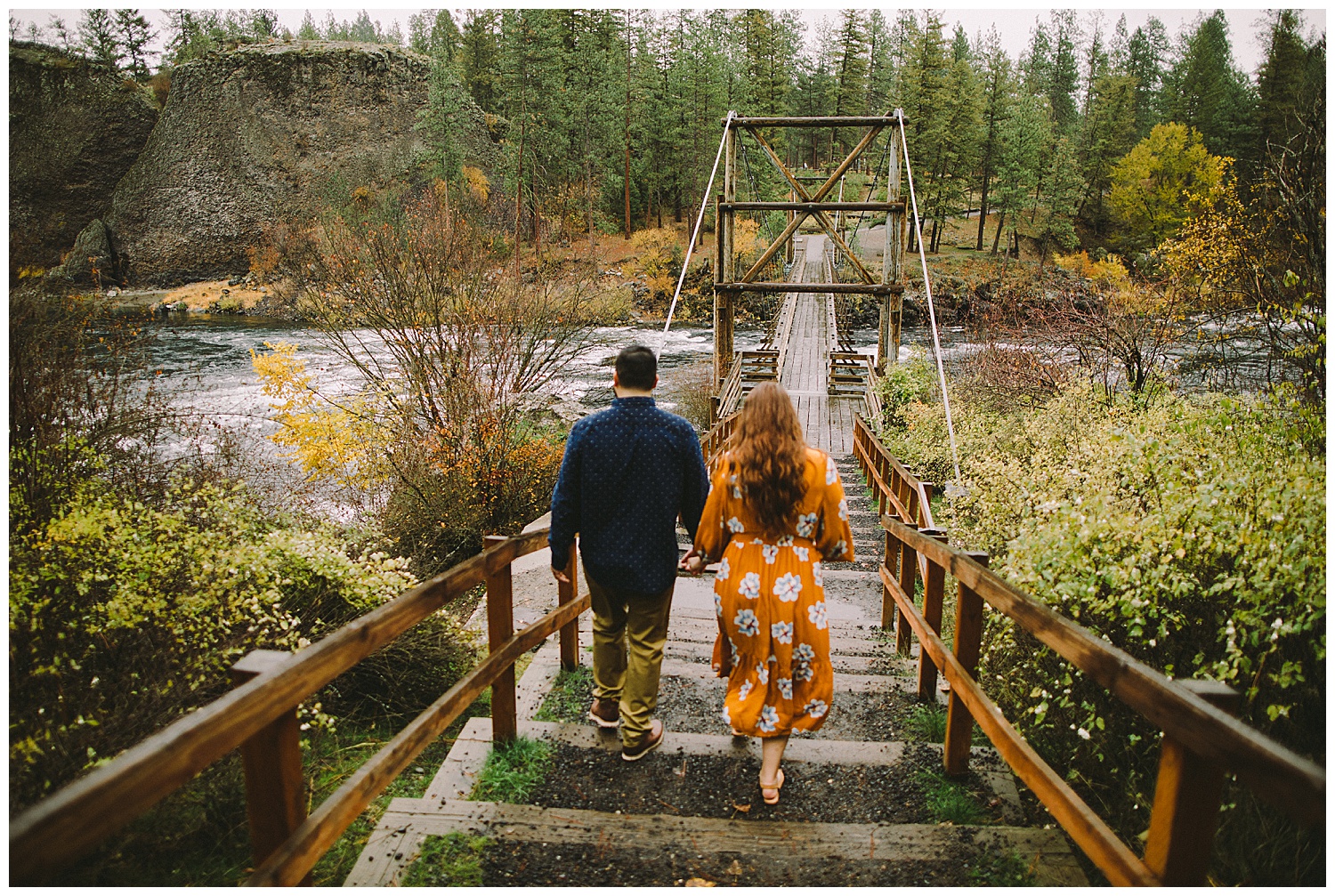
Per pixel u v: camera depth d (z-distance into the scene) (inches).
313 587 170.2
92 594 144.3
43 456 193.2
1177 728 59.4
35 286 221.9
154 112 2294.5
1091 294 457.1
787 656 105.1
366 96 2263.8
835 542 106.7
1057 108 3326.8
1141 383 395.5
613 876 91.0
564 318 452.4
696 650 184.7
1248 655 110.4
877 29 3157.0
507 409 402.3
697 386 822.5
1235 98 2273.6
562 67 2048.5
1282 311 223.9
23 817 42.0
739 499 106.4
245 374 860.0
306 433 410.9
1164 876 60.6
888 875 90.9
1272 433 158.4
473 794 109.0
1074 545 121.0
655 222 2380.7
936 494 371.2
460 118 2034.9
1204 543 111.3
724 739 125.9
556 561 120.3
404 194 1801.2
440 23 3078.2
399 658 163.0
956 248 2313.0
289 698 66.8
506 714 119.8
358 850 104.7
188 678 126.8
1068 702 110.0
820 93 3176.7
